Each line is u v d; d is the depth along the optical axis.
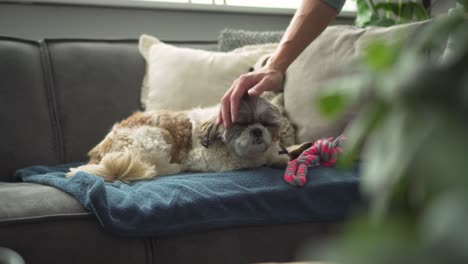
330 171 1.82
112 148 2.14
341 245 0.21
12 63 2.45
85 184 1.57
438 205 0.20
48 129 2.46
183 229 1.54
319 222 1.74
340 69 2.13
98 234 1.47
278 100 2.39
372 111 0.26
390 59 0.25
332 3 2.09
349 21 4.14
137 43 2.88
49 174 1.96
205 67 2.61
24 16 3.03
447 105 0.22
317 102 0.26
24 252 1.38
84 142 2.52
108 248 1.47
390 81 0.24
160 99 2.59
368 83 0.25
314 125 2.17
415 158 0.22
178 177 1.90
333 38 2.25
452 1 3.68
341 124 2.07
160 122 2.26
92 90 2.60
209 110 2.31
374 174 0.24
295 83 2.30
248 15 3.72
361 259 0.20
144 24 3.37
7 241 1.37
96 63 2.66
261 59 2.51
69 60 2.62
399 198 0.23
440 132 0.21
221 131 2.10
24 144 2.36
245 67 2.60
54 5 3.10
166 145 2.16
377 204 0.24
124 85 2.68
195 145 2.23
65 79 2.57
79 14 3.18
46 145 2.43
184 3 3.43
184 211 1.54
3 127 2.33
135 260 1.50
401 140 0.23
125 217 1.49
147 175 1.93
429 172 0.21
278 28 3.85
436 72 0.23
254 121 2.08
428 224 0.20
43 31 3.09
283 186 1.70
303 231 1.72
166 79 2.62
